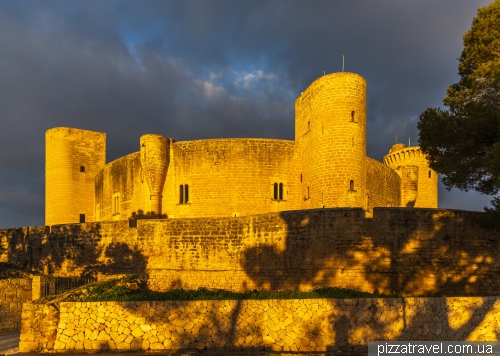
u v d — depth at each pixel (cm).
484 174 2175
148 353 1533
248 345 1563
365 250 2422
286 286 2523
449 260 2395
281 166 3903
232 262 2664
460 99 2245
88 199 5538
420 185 5847
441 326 1612
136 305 1616
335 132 3362
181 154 4006
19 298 2145
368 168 4116
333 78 3416
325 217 2503
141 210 4181
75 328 1603
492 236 2412
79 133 5550
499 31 2139
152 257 2808
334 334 1573
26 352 1578
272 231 2603
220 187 3872
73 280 2456
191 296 1716
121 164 4534
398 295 1850
